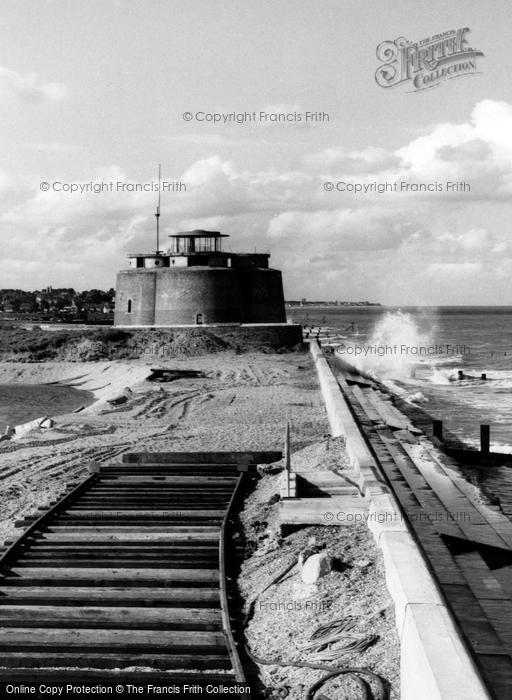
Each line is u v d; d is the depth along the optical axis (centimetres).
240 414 3428
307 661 951
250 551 1396
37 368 6375
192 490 1848
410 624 843
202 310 7394
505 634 979
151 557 1374
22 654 1022
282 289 8244
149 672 973
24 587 1244
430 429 3812
